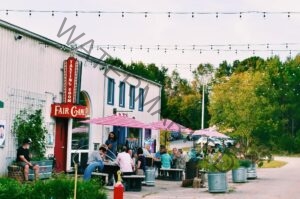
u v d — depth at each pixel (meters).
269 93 78.06
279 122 78.81
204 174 22.84
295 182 26.06
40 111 21.78
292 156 74.31
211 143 51.62
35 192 11.65
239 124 60.69
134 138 34.97
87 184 12.17
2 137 19.56
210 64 82.75
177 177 24.84
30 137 20.83
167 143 45.16
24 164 18.81
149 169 21.66
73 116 23.19
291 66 85.00
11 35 20.08
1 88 19.55
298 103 83.44
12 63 20.22
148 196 17.58
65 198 11.69
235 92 62.28
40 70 22.23
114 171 19.58
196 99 73.44
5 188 11.25
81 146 26.39
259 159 29.44
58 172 23.20
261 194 19.45
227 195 18.73
